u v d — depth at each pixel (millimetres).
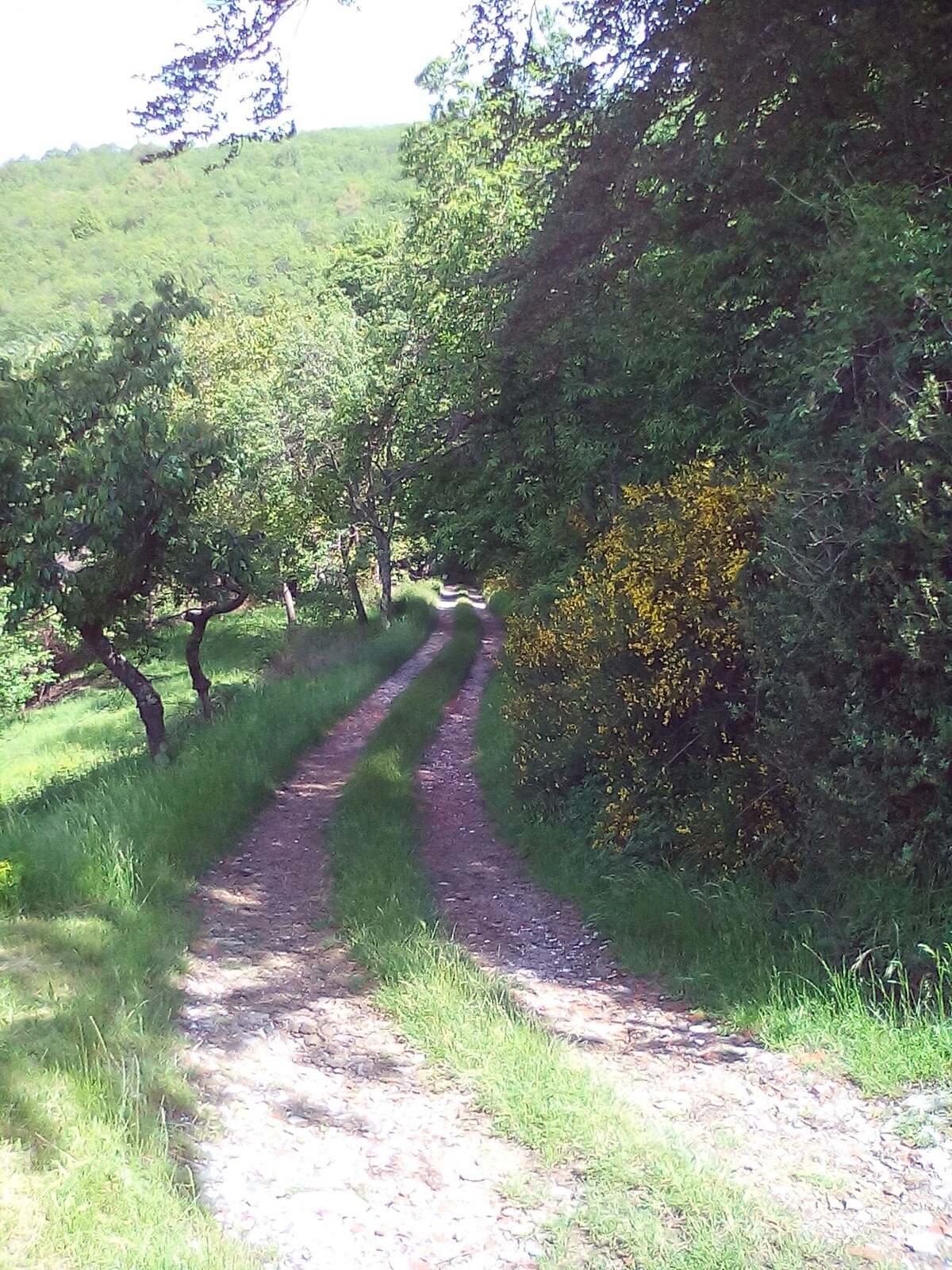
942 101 7098
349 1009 4707
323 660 19312
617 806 6586
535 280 10367
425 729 12664
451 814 8953
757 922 5000
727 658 5891
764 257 7867
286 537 20234
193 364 22875
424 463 14570
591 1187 3115
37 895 5656
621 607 6578
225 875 7078
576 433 11195
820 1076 3791
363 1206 3045
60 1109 3219
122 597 11266
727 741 6094
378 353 20078
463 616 29297
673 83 8672
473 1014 4461
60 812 8148
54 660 21609
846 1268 2676
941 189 6137
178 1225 2816
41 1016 3979
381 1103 3754
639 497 7488
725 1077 3908
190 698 20016
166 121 7746
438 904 6430
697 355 8734
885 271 4660
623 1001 4836
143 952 5043
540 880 6887
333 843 7570
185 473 10805
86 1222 2699
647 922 5535
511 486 12812
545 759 7996
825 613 4645
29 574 10203
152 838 6879
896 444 4410
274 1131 3512
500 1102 3660
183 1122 3471
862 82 7480
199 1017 4492
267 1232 2900
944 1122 3365
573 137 9789
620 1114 3551
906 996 4066
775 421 5777
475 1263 2764
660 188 8984
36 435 10148
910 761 4434
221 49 7500
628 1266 2730
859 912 4547
